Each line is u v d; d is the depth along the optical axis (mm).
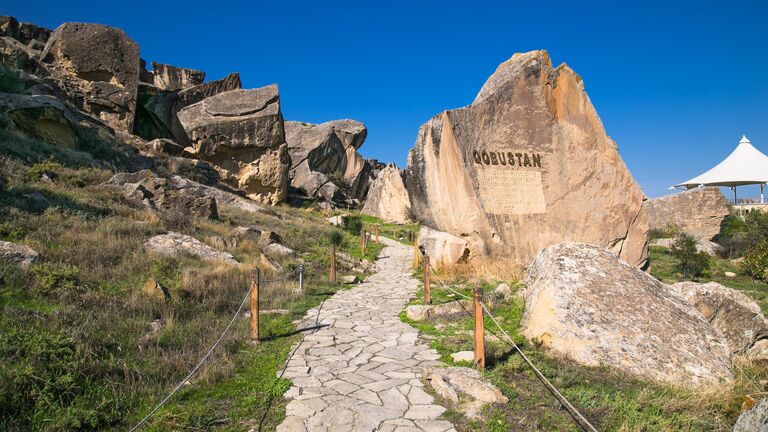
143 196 15688
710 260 19906
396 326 7906
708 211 28641
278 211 27562
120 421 4246
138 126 31703
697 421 4203
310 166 47500
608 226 12211
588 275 6586
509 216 12023
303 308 9219
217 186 27859
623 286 6430
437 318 8305
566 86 12578
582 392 4781
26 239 8984
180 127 30500
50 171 15156
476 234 11805
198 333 6758
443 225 12352
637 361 5473
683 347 5641
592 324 5926
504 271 11398
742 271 17375
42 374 4492
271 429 4176
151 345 5988
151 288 7836
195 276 9375
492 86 13398
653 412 4352
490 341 6664
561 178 12328
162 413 4316
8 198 11172
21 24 35031
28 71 26750
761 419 3115
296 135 48781
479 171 11984
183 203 16516
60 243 9516
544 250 7730
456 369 5352
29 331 5348
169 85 44781
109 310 6828
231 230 15859
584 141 12461
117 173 18359
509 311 8117
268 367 5742
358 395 4887
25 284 6992
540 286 6797
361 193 54656
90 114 27375
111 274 8500
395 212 37188
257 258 12914
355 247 21000
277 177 32062
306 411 4492
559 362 5656
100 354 5375
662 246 24719
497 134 12203
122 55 29781
